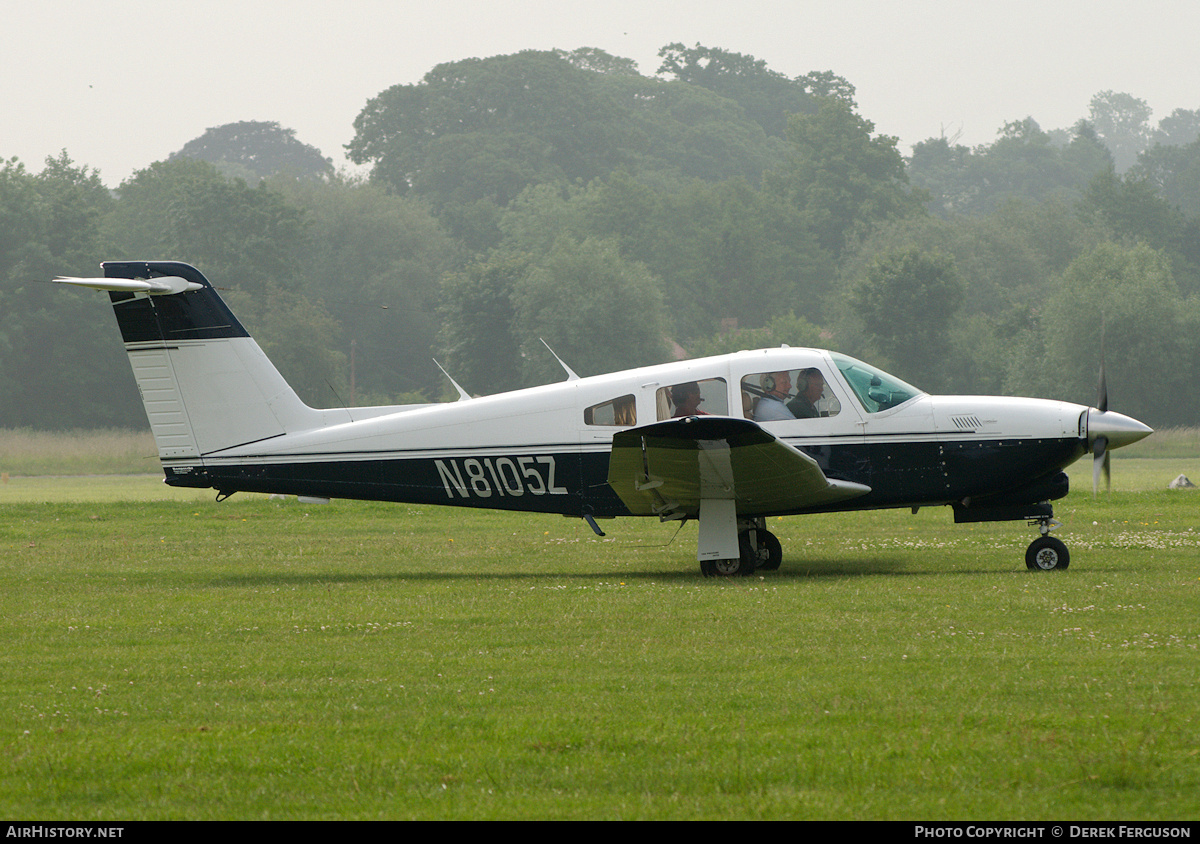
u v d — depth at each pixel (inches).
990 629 1099.9
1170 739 715.4
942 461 1624.0
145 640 1107.9
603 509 1678.2
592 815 612.1
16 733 768.3
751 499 1588.3
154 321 1707.7
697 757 703.7
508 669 956.0
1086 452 1633.9
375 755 710.5
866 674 912.9
